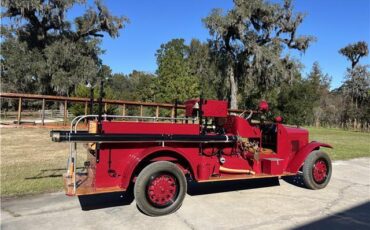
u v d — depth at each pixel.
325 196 6.76
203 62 40.91
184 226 5.03
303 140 7.52
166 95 35.91
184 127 5.95
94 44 42.00
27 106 38.88
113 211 5.59
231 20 34.41
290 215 5.59
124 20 42.78
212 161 6.39
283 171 7.09
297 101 31.75
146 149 5.54
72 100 7.35
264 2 35.47
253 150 6.80
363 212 5.83
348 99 51.69
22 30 40.31
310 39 36.81
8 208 5.57
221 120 6.91
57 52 38.56
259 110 7.39
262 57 34.53
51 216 5.29
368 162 11.39
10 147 11.72
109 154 5.35
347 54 57.69
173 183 5.54
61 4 38.53
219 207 5.91
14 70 37.81
